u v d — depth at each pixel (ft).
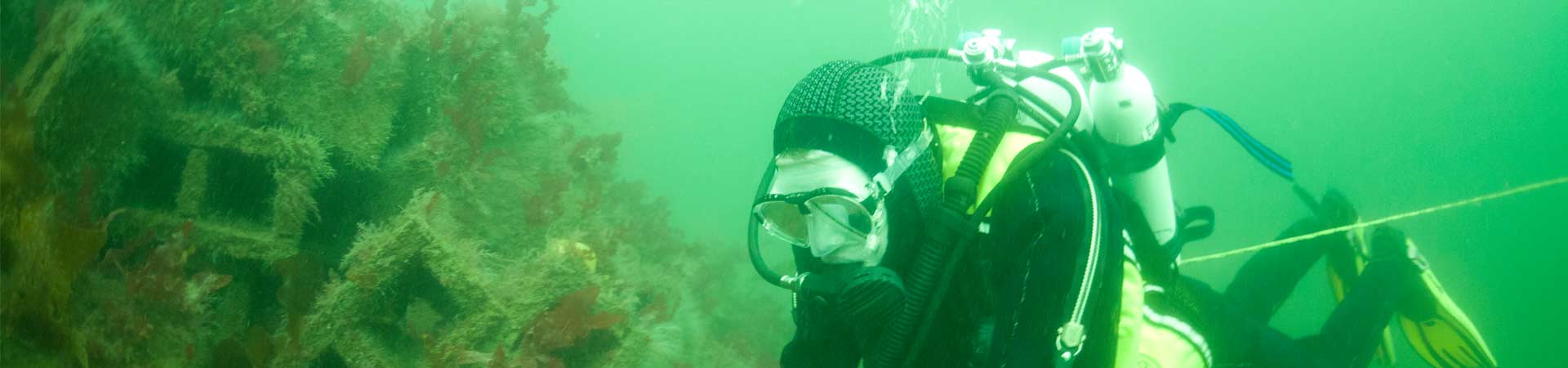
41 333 8.27
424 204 9.27
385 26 12.59
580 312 9.34
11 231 8.26
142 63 9.25
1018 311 4.18
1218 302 6.85
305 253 9.61
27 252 8.14
